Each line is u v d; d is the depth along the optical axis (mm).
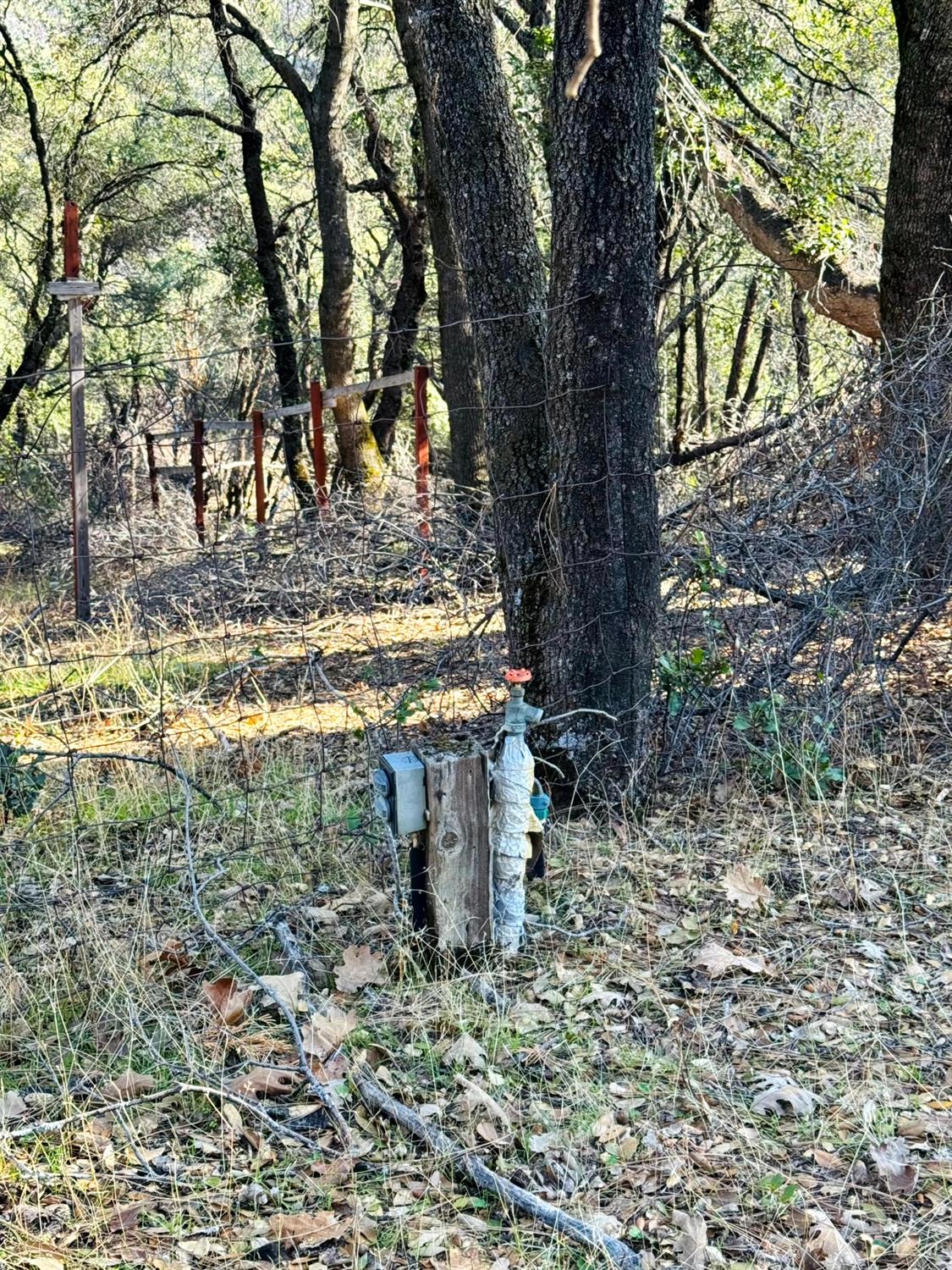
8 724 7234
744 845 5297
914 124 8914
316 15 18797
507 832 4340
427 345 25125
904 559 6422
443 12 5457
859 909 4746
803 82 18281
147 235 27875
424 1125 3387
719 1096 3543
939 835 5285
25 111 25000
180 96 23797
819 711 6125
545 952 4453
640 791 5680
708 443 9906
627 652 5559
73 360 9922
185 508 15445
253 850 5301
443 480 13039
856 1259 2883
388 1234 3018
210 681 7977
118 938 4438
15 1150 3324
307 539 8984
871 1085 3568
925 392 6617
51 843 5395
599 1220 3016
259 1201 3150
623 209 5223
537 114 14672
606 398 5375
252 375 28641
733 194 14250
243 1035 3928
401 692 7336
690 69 15188
